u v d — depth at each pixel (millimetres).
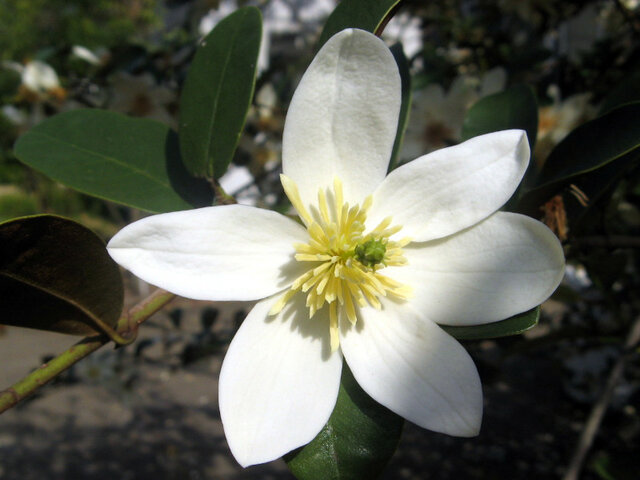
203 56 113
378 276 93
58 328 93
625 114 108
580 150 112
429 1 365
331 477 85
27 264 84
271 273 91
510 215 90
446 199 93
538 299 85
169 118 260
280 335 92
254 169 290
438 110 212
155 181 117
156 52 281
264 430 84
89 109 124
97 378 351
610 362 372
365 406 91
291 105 91
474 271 91
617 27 316
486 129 133
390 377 88
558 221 114
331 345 91
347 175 95
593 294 306
